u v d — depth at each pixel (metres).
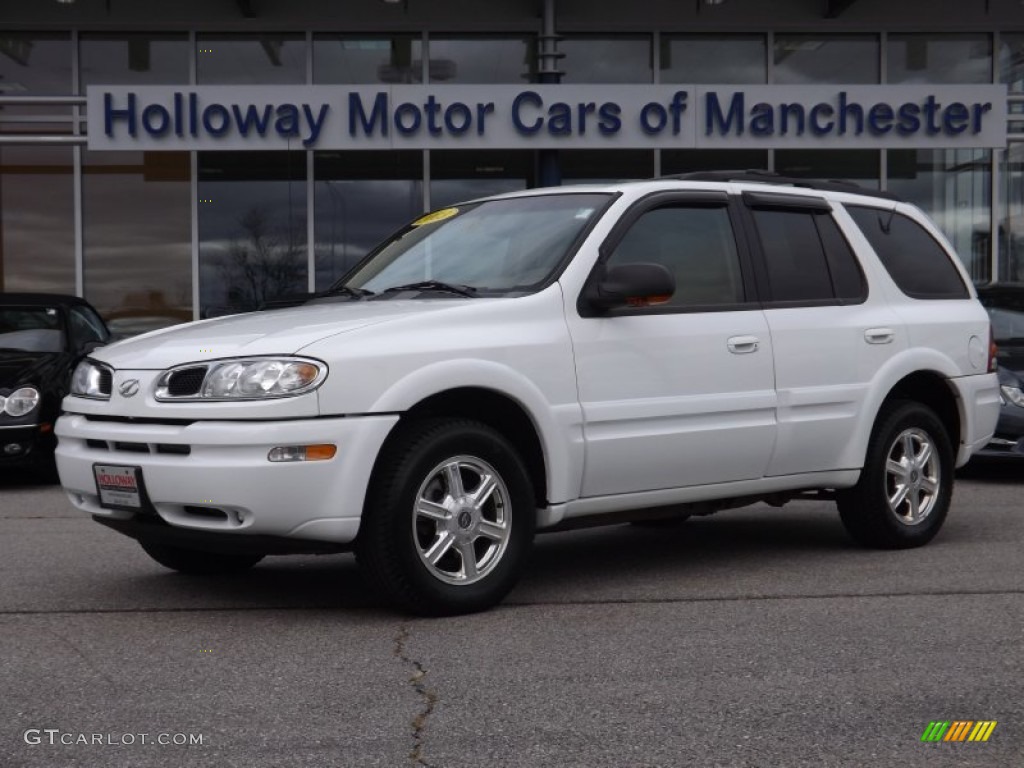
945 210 16.77
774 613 5.13
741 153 16.38
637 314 5.64
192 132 14.51
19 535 7.35
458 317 5.14
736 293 6.04
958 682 4.12
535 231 5.79
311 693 4.05
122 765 3.40
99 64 16.31
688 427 5.72
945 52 16.92
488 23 16.33
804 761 3.40
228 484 4.69
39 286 16.25
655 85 14.66
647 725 3.70
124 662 4.44
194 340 5.11
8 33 16.25
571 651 4.54
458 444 5.06
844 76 16.83
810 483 6.30
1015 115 16.62
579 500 5.46
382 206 16.19
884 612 5.12
